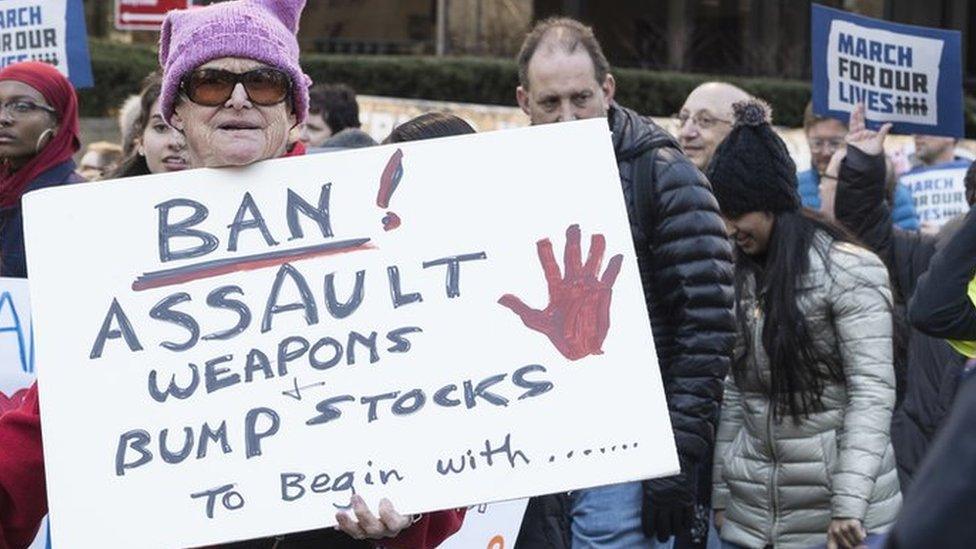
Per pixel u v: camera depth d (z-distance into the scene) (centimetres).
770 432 707
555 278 460
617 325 456
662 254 648
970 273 550
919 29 1030
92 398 448
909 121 1036
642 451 448
